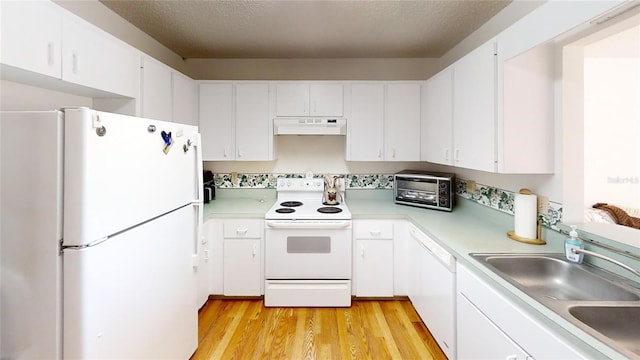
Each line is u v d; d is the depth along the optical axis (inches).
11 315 38.6
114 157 43.0
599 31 49.8
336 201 109.8
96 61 59.3
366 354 72.1
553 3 48.4
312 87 105.0
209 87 104.8
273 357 71.1
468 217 90.9
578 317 38.9
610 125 59.6
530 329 40.1
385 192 119.9
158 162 53.8
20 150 37.6
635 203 59.8
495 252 59.8
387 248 96.6
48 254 38.0
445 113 87.0
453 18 83.5
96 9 73.8
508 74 59.8
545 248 61.8
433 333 74.4
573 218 59.5
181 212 62.1
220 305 95.3
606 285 48.0
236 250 96.3
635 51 57.4
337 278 94.1
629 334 39.5
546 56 60.1
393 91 105.1
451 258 63.4
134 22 85.7
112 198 42.7
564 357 34.7
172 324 59.0
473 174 94.7
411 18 83.5
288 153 119.6
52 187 37.4
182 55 113.8
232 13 80.8
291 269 93.7
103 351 41.4
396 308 93.9
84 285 38.4
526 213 66.2
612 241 50.4
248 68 118.0
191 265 66.7
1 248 38.2
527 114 60.4
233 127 105.5
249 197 120.3
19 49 44.4
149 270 51.6
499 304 47.0
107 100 71.6
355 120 105.5
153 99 79.0
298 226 92.0
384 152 106.1
